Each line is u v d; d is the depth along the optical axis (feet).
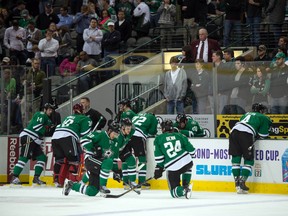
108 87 119.44
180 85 113.70
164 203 88.28
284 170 104.22
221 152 108.88
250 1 141.79
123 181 106.63
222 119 110.93
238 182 104.83
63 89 122.83
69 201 90.68
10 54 159.12
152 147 113.70
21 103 126.00
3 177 126.00
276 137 107.55
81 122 112.37
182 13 155.63
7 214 75.82
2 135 126.52
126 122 100.53
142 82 116.88
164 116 115.14
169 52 138.82
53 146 114.01
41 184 119.44
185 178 97.25
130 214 75.31
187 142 94.84
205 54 127.75
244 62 109.50
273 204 87.81
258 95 108.58
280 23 140.15
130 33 154.51
